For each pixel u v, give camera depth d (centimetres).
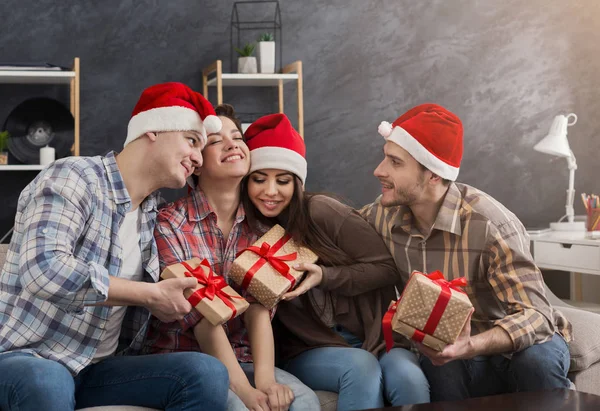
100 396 171
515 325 187
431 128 199
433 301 174
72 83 393
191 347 191
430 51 442
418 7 440
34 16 408
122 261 177
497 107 447
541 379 188
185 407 163
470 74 445
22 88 407
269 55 407
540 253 351
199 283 182
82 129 413
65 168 169
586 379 212
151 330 195
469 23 444
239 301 186
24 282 155
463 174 446
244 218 208
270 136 207
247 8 428
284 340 215
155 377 167
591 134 454
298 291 197
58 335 167
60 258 155
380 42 438
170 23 421
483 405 158
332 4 434
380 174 206
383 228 217
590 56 453
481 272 203
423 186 202
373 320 217
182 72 423
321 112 434
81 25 412
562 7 450
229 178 199
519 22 448
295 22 431
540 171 451
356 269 210
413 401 191
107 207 175
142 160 181
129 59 418
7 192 404
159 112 179
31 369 153
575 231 389
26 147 393
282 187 208
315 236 211
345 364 195
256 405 177
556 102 451
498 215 201
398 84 440
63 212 162
